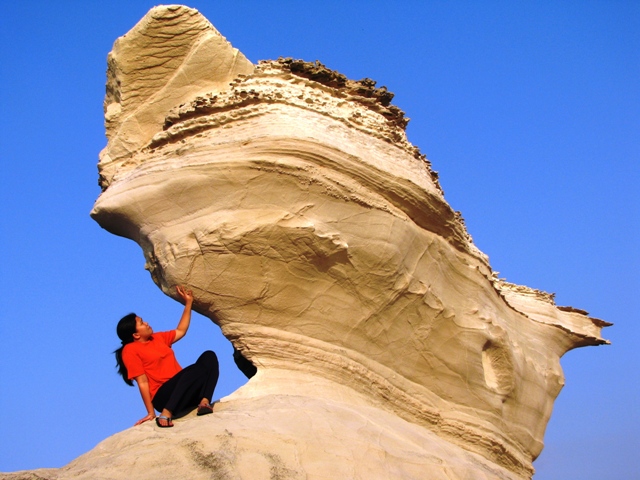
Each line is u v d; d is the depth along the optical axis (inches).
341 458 277.3
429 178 387.9
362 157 351.3
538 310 480.4
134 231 355.9
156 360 314.3
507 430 404.2
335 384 339.6
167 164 347.3
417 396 368.8
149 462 261.7
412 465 291.4
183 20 381.1
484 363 401.7
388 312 356.2
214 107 358.6
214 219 333.4
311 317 341.7
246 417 289.9
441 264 382.0
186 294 335.6
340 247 337.4
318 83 383.2
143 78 382.9
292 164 335.3
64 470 271.9
